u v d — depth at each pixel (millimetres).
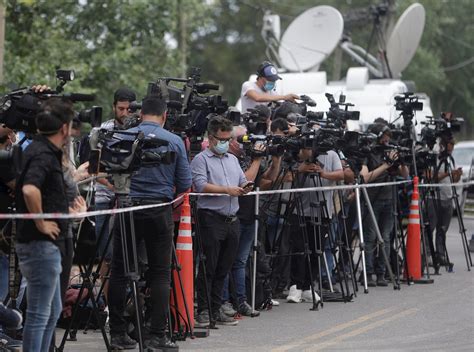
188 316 13430
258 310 15922
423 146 21250
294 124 16391
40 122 10164
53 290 10312
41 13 33031
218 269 14562
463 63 63094
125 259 11789
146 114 12664
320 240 16594
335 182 17469
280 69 30406
